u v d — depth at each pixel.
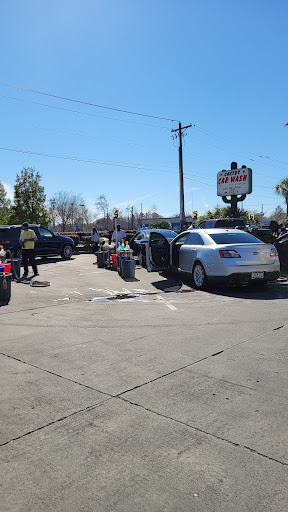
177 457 2.71
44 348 5.12
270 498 2.30
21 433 3.04
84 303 8.03
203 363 4.52
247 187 21.03
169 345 5.20
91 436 2.98
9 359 4.71
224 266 8.89
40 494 2.36
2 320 6.63
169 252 11.12
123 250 11.91
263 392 3.73
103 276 11.98
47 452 2.78
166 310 7.33
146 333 5.79
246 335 5.62
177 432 3.03
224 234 9.91
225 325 6.19
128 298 8.56
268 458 2.69
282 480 2.46
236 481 2.45
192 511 2.21
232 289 9.60
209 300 8.27
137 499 2.31
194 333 5.77
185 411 3.37
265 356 4.72
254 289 9.54
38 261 17.44
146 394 3.71
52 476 2.52
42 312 7.21
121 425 3.14
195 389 3.81
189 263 10.09
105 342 5.36
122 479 2.48
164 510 2.22
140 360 4.63
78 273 12.69
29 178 43.25
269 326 6.08
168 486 2.41
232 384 3.92
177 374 4.20
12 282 10.81
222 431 3.04
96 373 4.24
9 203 45.50
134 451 2.78
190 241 10.47
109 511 2.22
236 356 4.73
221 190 22.38
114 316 6.88
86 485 2.43
